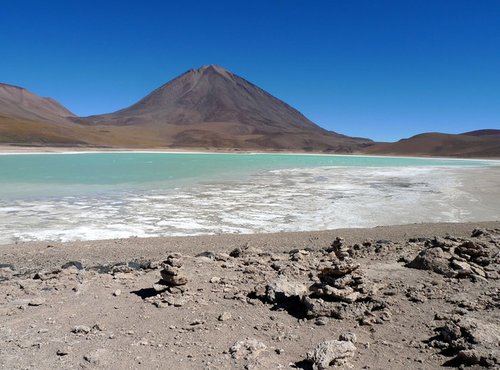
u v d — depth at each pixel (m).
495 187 24.91
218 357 4.22
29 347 4.45
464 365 3.93
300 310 5.34
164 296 5.78
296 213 14.85
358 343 4.45
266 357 4.19
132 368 4.03
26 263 8.09
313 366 3.92
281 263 7.41
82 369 4.02
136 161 51.16
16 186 21.97
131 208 15.42
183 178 28.08
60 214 14.10
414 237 9.96
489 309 5.04
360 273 5.74
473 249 7.15
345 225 12.97
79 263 7.85
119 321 5.11
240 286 6.25
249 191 21.14
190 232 11.73
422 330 4.68
